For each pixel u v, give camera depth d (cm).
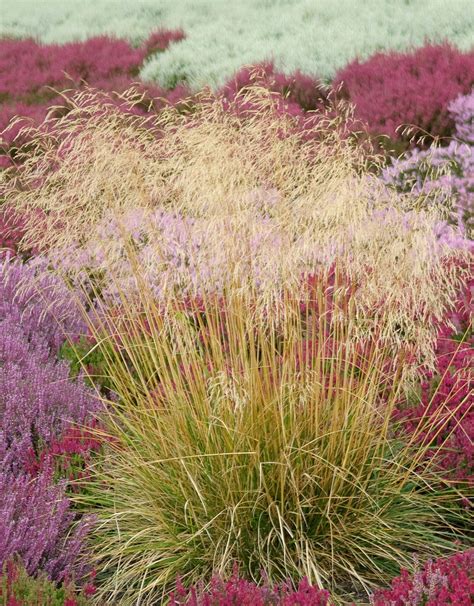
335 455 353
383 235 361
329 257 365
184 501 361
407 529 362
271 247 358
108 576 358
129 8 2223
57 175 398
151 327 379
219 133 377
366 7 1619
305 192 371
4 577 286
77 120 402
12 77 1598
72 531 371
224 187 361
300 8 1756
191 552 348
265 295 352
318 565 340
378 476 377
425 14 1482
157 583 345
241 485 353
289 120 390
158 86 1433
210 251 371
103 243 393
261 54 1448
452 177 806
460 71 1088
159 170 384
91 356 535
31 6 2561
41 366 517
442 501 387
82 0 2539
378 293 368
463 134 967
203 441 359
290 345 366
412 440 375
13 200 423
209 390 360
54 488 373
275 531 352
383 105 1049
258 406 356
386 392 435
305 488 357
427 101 1015
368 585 341
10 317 566
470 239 677
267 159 373
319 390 359
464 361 452
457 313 505
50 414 456
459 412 420
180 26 1862
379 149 938
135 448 387
